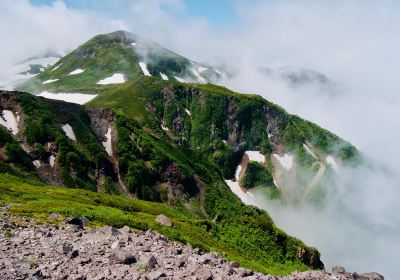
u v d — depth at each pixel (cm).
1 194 9131
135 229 5512
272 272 5672
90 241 3023
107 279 2175
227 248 9588
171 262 2564
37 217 5016
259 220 15138
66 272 2270
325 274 3002
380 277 3803
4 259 2423
